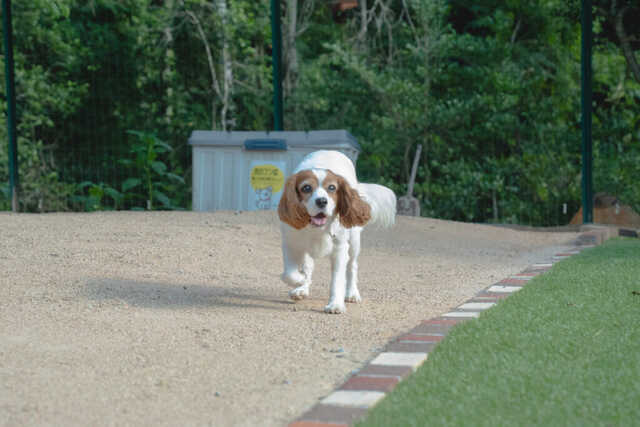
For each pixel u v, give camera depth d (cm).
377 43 1864
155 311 424
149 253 592
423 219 945
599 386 268
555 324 371
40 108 1451
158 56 1623
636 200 1363
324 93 1703
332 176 421
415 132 1576
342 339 365
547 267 600
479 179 1456
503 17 1642
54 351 337
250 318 413
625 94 1578
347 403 258
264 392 281
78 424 248
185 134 1644
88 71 1594
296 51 1838
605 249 720
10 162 963
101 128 1577
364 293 506
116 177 1527
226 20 1641
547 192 1456
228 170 895
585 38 948
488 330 360
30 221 748
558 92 1636
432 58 1641
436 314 429
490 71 1580
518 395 260
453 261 675
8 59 952
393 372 294
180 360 325
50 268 521
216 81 1659
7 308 418
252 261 609
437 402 254
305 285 470
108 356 330
